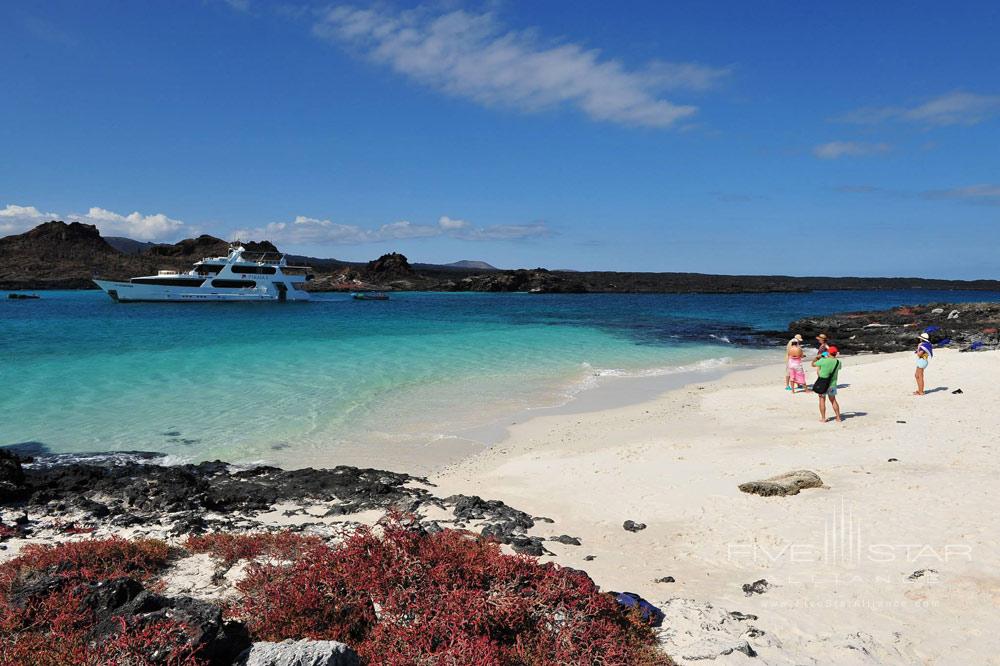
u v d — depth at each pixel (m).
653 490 10.41
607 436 14.84
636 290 186.62
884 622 5.56
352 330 42.69
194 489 10.81
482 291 177.88
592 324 52.72
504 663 4.59
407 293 169.62
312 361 26.67
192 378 21.98
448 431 15.62
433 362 27.05
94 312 59.94
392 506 9.74
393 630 4.80
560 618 5.16
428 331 42.66
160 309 64.94
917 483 9.59
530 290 172.62
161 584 6.05
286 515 9.62
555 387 21.73
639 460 12.36
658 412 17.59
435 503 10.05
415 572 5.49
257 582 5.76
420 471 12.54
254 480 11.49
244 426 15.79
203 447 14.06
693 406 18.36
